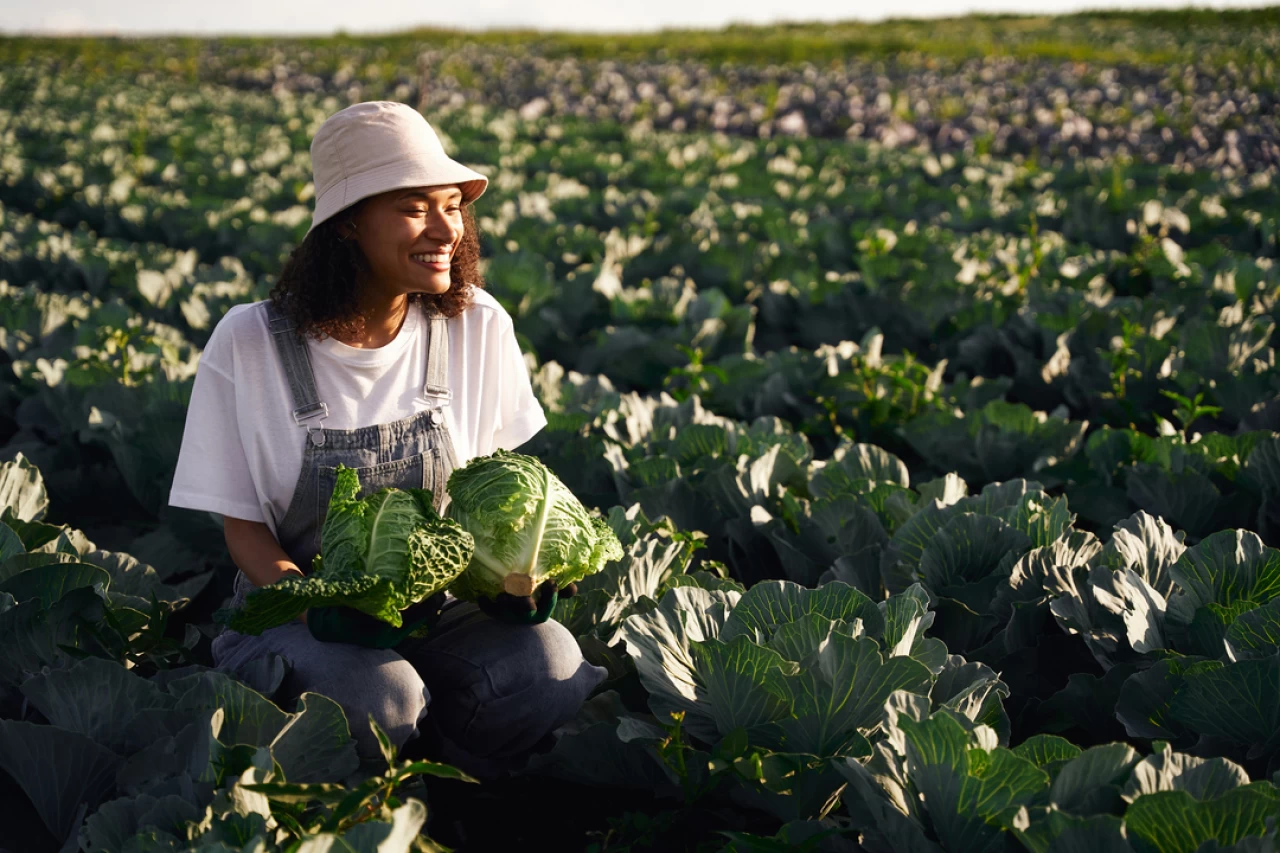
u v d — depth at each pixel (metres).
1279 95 29.78
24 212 13.23
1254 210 12.19
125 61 42.97
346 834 2.17
